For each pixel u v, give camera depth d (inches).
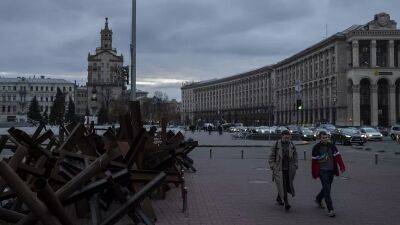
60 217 177.6
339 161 443.5
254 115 7480.3
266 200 520.4
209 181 694.5
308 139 2336.4
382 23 5142.7
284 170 458.9
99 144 501.7
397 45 5241.1
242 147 1695.4
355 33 5083.7
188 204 492.1
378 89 5103.3
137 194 222.7
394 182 689.6
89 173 198.7
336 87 5280.5
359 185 655.8
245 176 762.8
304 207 478.9
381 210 463.2
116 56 6968.5
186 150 801.6
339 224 398.6
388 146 1860.2
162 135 734.5
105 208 267.4
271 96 7170.3
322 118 5629.9
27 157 342.3
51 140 486.0
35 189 172.2
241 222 403.5
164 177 231.9
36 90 7431.1
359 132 2092.8
